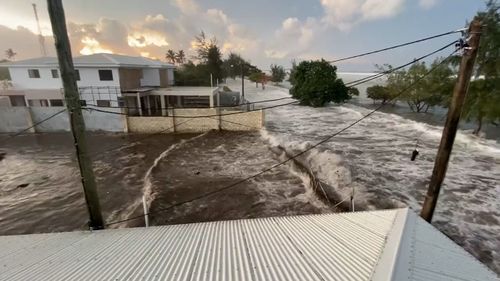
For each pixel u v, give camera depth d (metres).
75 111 6.73
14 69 24.88
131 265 3.70
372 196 10.59
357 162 14.45
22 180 13.39
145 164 15.25
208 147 18.03
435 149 16.64
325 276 2.88
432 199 6.79
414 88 29.45
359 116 27.89
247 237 4.75
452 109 6.06
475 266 3.10
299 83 36.94
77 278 3.35
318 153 14.71
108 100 24.50
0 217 10.03
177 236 5.15
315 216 5.80
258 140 19.53
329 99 35.66
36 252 4.56
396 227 3.86
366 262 3.05
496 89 17.39
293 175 13.08
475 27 5.46
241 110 23.88
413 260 2.93
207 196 11.19
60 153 17.61
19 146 19.03
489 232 8.36
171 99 29.92
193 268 3.46
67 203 11.03
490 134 19.22
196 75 49.59
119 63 23.86
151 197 11.09
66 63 6.47
